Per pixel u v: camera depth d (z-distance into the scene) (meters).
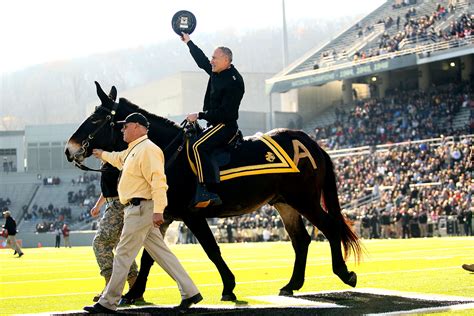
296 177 8.82
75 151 8.69
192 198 8.44
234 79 8.71
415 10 52.03
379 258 15.67
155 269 14.38
